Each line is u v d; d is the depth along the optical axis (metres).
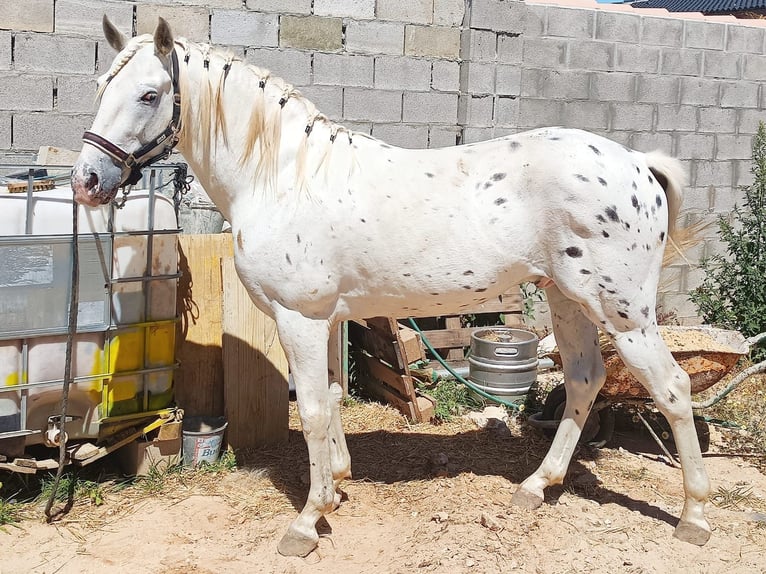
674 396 3.62
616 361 4.43
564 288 3.60
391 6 6.39
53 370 3.95
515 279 3.69
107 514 3.95
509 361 5.58
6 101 5.45
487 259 3.56
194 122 3.61
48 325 3.88
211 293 4.80
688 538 3.71
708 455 4.91
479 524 3.78
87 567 3.49
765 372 6.42
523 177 3.54
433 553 3.54
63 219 3.86
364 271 3.60
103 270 3.97
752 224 6.97
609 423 4.90
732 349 4.81
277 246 3.51
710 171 7.87
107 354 4.07
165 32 3.35
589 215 3.44
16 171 5.38
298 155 3.57
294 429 5.10
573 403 4.05
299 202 3.52
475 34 6.59
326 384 3.64
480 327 6.55
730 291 7.14
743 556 3.62
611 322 3.59
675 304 7.78
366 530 3.86
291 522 3.90
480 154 3.66
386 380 5.52
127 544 3.68
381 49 6.42
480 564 3.46
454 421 5.33
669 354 3.65
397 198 3.54
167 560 3.55
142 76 3.42
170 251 4.17
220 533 3.81
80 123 5.64
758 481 4.52
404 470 4.52
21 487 4.13
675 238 3.90
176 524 3.87
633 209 3.48
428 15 6.52
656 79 7.49
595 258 3.49
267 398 4.78
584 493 4.23
